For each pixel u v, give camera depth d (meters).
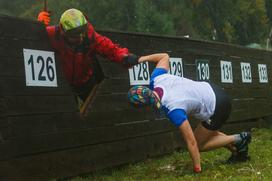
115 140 11.23
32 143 9.26
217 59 15.63
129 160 11.60
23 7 79.94
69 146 10.05
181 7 65.50
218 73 15.65
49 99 9.69
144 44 12.38
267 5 79.94
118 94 11.41
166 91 9.52
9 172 8.80
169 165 11.34
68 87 10.15
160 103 9.42
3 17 8.95
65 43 9.96
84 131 10.43
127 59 10.24
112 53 10.34
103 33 11.06
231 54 16.58
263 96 18.69
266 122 18.84
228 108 10.03
